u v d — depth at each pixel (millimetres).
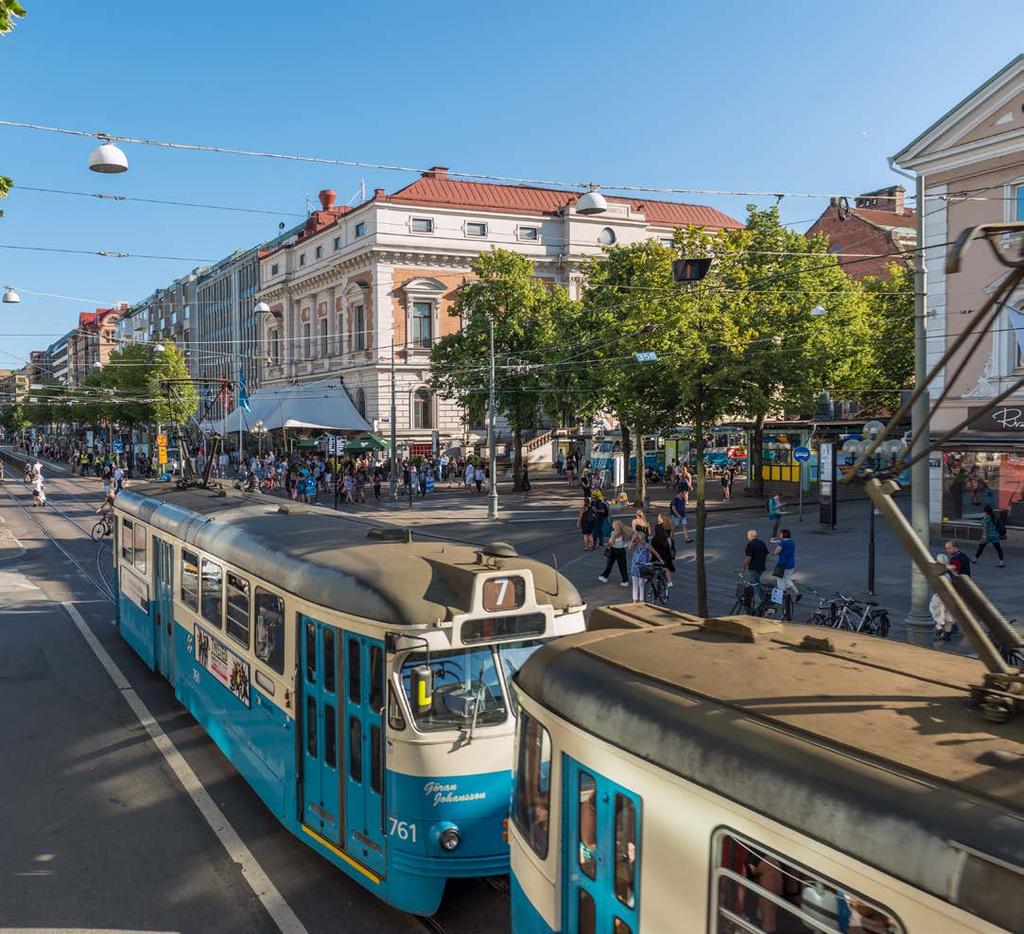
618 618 5660
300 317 66125
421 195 56219
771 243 33719
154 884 7258
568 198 61188
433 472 50656
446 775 6250
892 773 3230
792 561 16266
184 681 10906
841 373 36344
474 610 6492
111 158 10898
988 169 23328
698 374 18344
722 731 3811
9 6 9375
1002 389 23203
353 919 6734
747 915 3520
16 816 8531
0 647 15031
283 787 7598
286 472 43312
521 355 41500
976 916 2740
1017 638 3973
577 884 4555
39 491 41062
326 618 6934
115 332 138125
